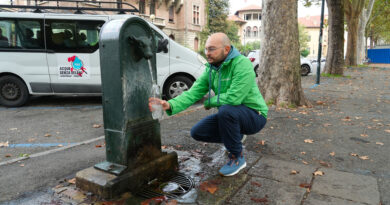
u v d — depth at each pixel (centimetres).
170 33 4000
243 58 255
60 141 442
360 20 2741
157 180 272
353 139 417
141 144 258
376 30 4788
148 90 265
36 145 421
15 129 508
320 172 291
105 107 248
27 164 325
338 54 1515
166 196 241
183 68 703
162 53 687
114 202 229
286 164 314
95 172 252
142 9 3541
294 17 645
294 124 493
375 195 250
